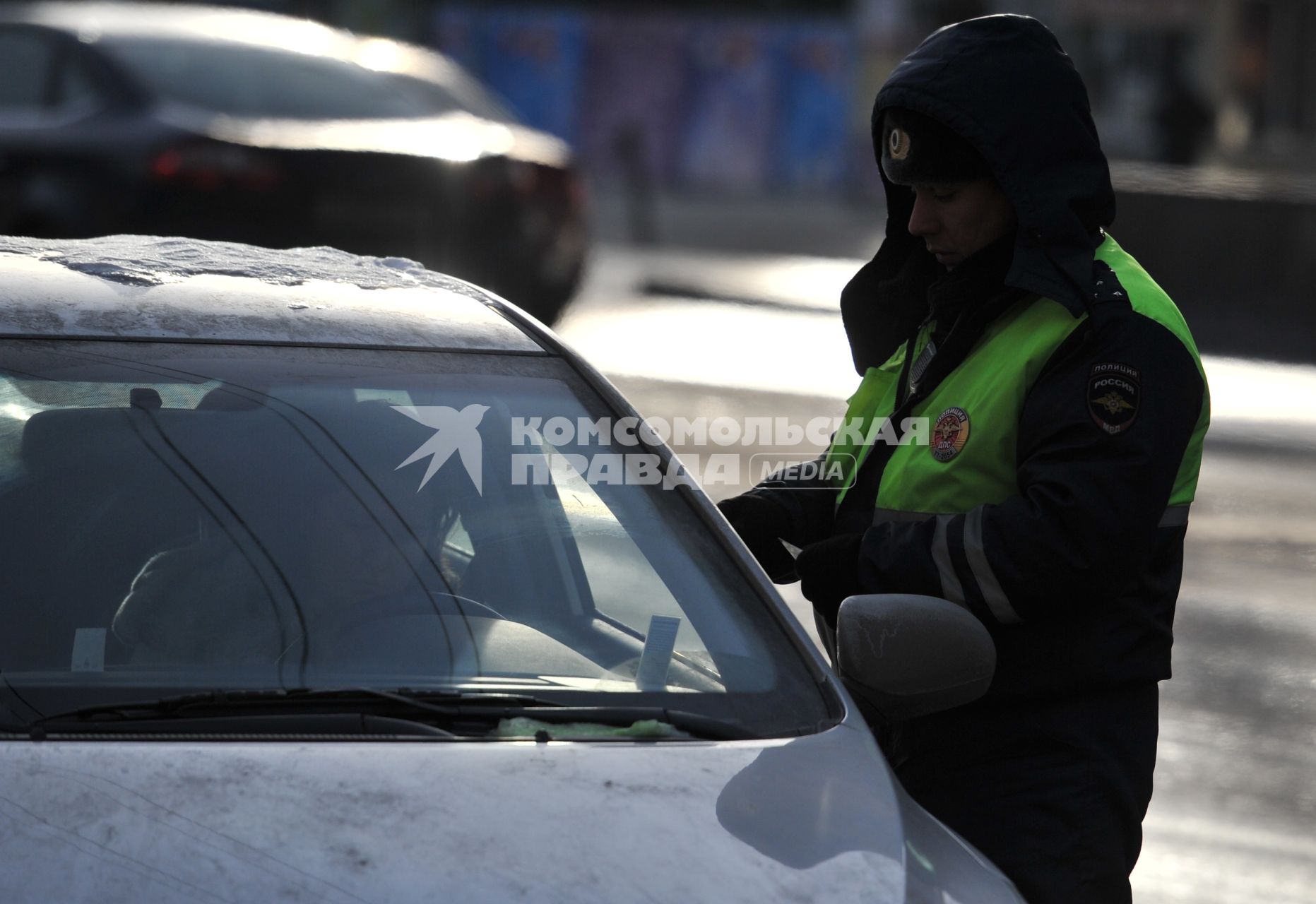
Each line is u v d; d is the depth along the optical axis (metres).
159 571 5.68
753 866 4.64
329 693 5.31
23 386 6.04
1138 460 6.09
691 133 68.44
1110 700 6.42
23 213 21.22
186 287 6.75
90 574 5.64
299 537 5.83
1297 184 33.56
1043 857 6.27
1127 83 62.72
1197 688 14.11
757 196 67.62
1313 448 23.98
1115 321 6.22
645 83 68.62
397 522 5.94
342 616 5.66
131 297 6.56
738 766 5.10
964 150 6.43
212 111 21.55
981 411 6.43
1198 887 10.37
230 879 4.36
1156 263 32.47
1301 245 31.75
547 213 23.69
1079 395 6.20
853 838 4.85
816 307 33.84
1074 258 6.28
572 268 24.31
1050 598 6.16
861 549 6.39
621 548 6.05
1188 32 62.72
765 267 39.78
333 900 4.32
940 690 5.80
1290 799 11.88
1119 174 33.28
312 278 7.08
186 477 5.91
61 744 4.84
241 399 6.16
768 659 5.77
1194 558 18.20
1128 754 6.41
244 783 4.70
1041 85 6.36
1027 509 6.14
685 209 58.75
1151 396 6.16
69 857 4.40
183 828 4.50
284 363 6.34
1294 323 31.69
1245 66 63.38
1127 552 6.13
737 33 67.44
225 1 60.19
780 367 27.09
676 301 35.00
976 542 6.16
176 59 21.75
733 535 6.26
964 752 6.46
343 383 6.32
